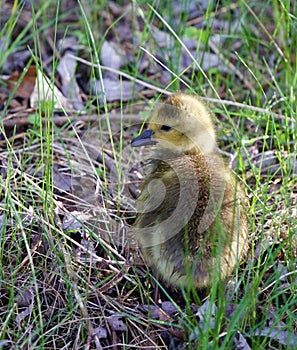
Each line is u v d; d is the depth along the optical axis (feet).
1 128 36.09
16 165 37.78
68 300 29.86
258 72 44.39
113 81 45.78
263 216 32.07
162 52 45.37
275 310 29.66
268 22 49.08
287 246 32.27
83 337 28.94
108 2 52.34
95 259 32.19
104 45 47.70
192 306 30.19
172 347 28.73
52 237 32.27
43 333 28.81
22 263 31.17
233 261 29.89
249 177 37.19
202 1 52.24
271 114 36.60
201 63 41.83
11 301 29.40
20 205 32.94
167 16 50.14
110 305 30.48
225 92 44.96
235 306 29.17
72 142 40.06
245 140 37.29
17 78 44.52
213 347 26.20
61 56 47.60
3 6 51.24
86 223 34.22
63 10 51.52
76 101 43.91
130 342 29.14
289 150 36.58
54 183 37.06
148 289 30.81
